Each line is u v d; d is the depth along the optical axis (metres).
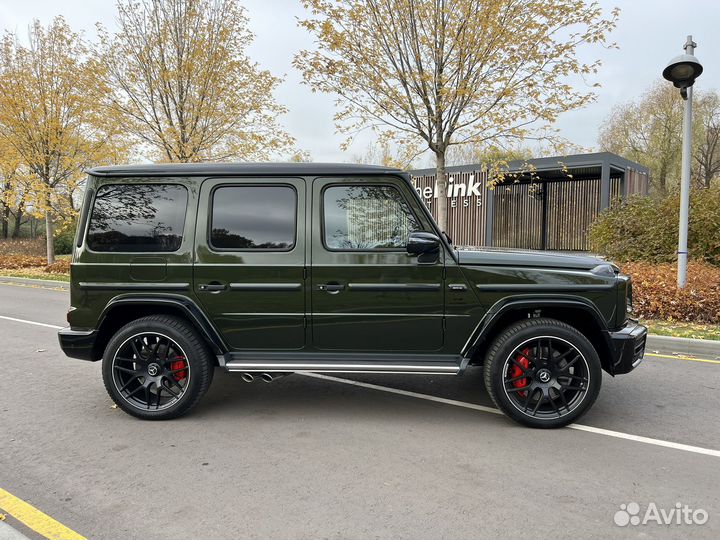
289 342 3.99
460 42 8.66
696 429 3.78
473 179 21.45
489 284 3.80
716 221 9.96
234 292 3.93
